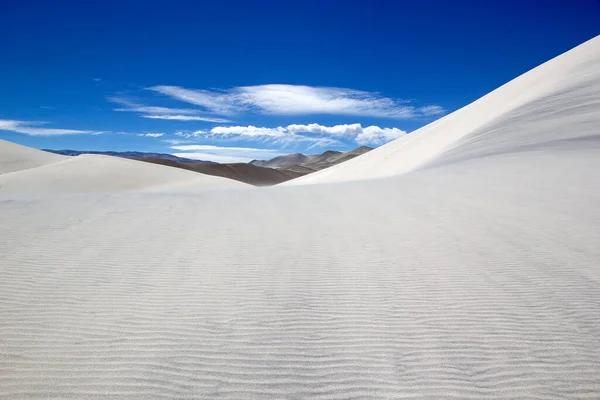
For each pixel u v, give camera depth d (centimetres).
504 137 2402
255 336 382
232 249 640
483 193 1079
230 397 300
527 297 464
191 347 361
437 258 596
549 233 709
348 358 349
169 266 558
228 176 17950
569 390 308
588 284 498
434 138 4481
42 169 5469
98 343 363
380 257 603
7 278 497
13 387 302
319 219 854
